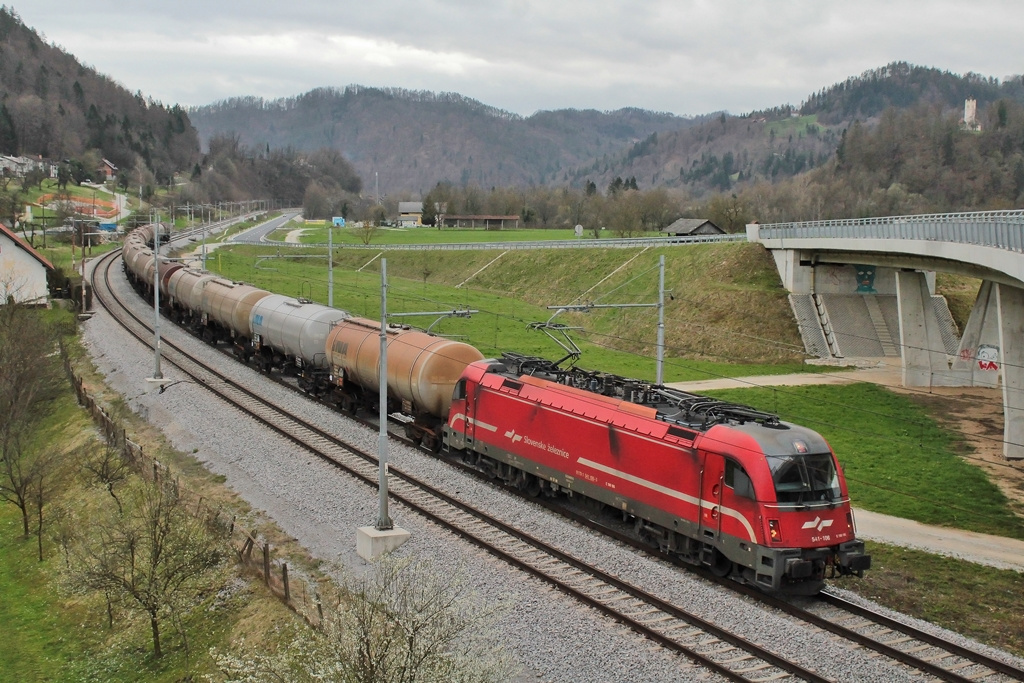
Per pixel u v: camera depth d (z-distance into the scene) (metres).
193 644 21.61
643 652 18.22
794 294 66.94
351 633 15.45
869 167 187.12
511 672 16.34
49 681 21.72
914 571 25.30
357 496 28.62
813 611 20.94
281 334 44.75
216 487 30.59
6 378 42.66
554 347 63.12
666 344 65.19
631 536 25.89
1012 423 39.09
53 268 74.62
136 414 41.19
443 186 190.38
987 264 38.97
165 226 125.06
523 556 23.61
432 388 33.28
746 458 21.25
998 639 21.20
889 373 58.59
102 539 23.44
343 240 136.62
